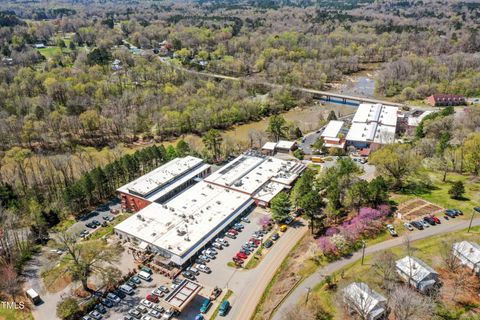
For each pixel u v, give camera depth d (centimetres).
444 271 9794
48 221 13925
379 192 12738
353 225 11962
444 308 8569
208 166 17625
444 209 12825
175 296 10069
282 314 9444
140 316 9931
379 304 8612
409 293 8550
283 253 12138
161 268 11512
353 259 10975
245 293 10594
